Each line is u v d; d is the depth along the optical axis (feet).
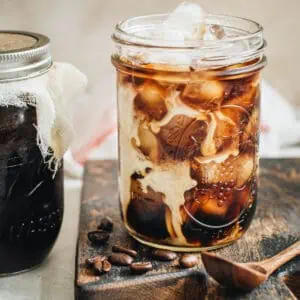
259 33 1.53
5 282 1.62
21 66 1.49
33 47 1.51
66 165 2.11
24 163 1.54
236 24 1.64
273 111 2.52
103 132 2.37
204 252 1.49
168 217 1.57
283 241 1.64
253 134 1.57
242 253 1.59
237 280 1.46
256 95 1.56
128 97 1.55
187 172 1.53
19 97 1.50
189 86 1.48
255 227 1.70
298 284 1.57
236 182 1.56
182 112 1.50
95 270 1.52
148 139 1.54
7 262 1.61
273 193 1.86
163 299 1.52
